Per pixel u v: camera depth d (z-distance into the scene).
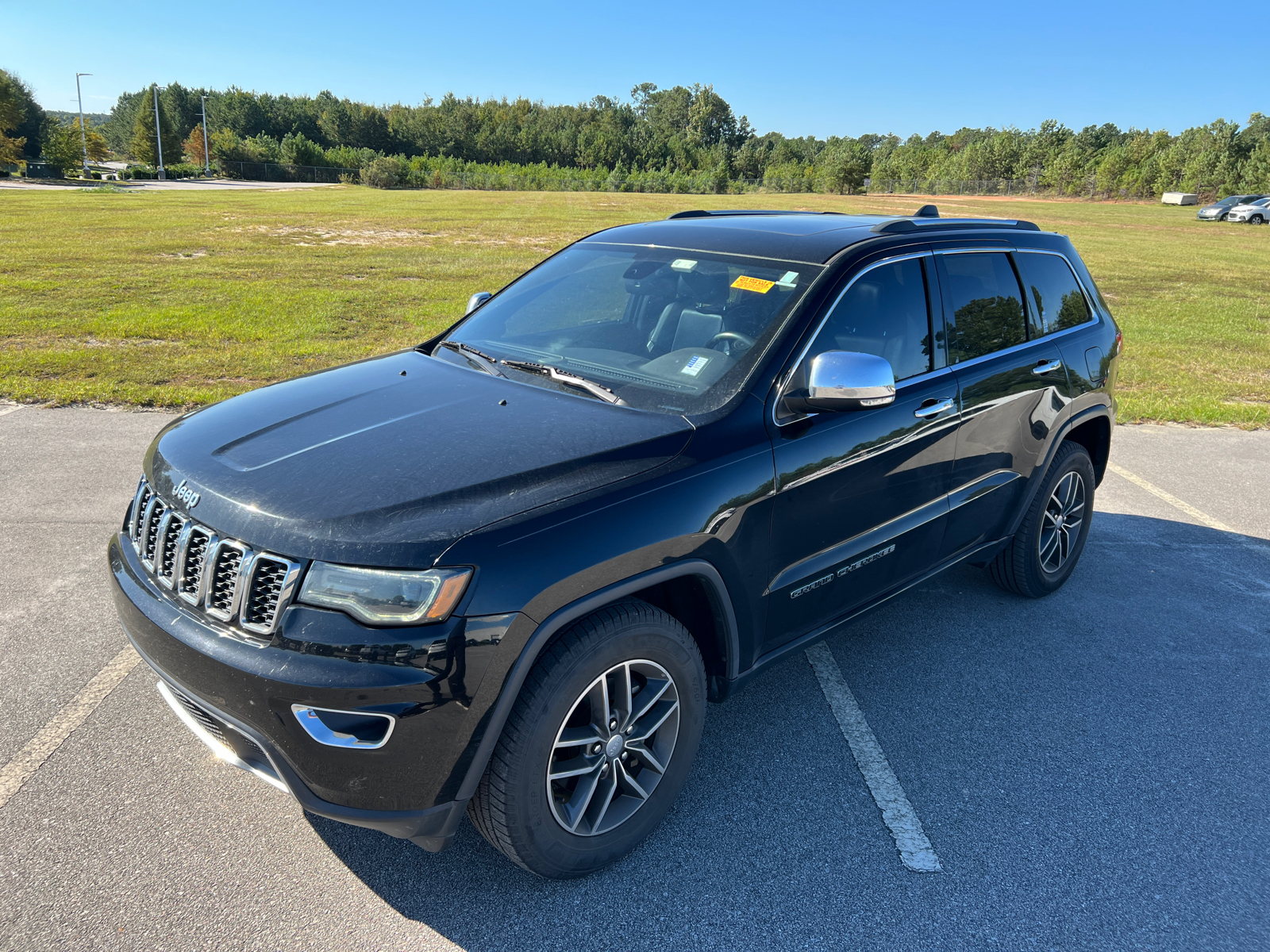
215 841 2.63
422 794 2.13
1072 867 2.65
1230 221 46.84
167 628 2.25
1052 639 4.11
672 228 3.80
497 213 36.09
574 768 2.39
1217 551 5.23
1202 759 3.22
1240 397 9.44
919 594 4.59
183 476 2.44
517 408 2.75
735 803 2.90
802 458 2.79
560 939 2.32
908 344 3.31
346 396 2.93
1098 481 4.76
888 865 2.63
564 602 2.19
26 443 6.27
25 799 2.77
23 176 77.12
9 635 3.72
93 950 2.22
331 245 21.84
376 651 2.03
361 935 2.31
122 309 11.80
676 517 2.42
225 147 95.62
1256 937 2.40
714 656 2.84
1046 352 4.04
